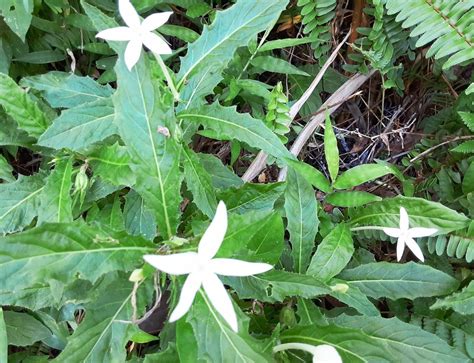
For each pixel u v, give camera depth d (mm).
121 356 269
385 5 442
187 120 340
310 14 474
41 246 214
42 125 322
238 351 240
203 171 322
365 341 281
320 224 394
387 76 484
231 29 330
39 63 459
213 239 217
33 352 399
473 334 376
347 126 542
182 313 208
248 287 303
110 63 460
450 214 357
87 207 348
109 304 273
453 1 390
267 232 292
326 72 515
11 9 404
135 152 250
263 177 475
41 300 287
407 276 365
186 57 336
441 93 515
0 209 328
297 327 299
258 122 327
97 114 300
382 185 492
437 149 480
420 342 317
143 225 343
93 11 283
